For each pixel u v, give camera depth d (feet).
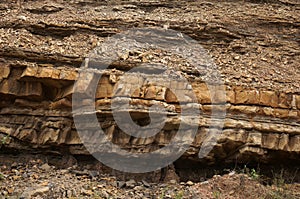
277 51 23.47
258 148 19.03
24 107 19.56
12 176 18.20
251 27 24.40
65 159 19.61
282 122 19.60
